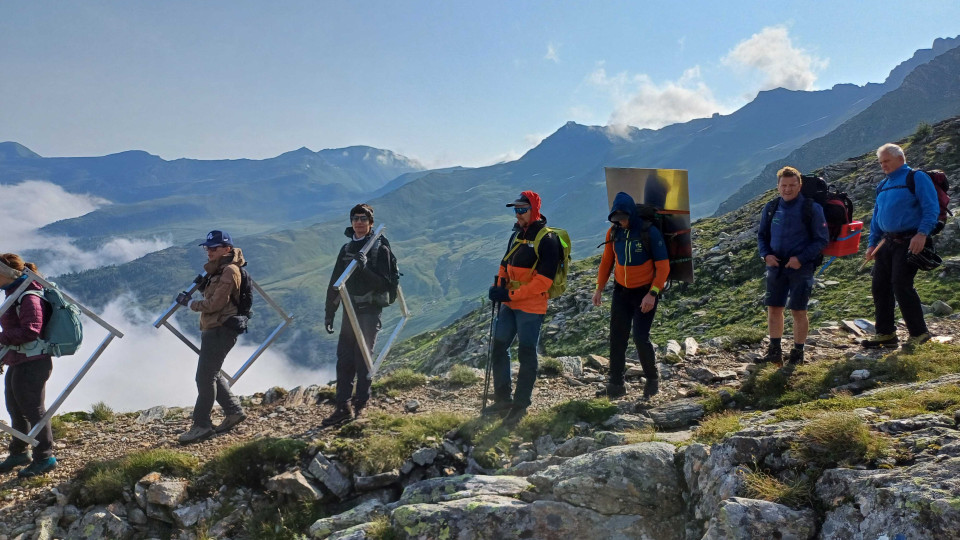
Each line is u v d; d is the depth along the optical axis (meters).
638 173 8.66
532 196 7.93
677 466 5.29
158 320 8.55
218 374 8.85
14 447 7.95
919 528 3.46
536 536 4.93
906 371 7.52
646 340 8.48
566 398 9.09
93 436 8.97
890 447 4.34
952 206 20.03
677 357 10.24
